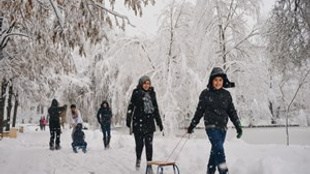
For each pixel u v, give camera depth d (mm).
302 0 12219
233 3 21172
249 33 20703
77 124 12086
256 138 24203
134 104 7566
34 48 13469
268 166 5363
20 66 17125
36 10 7844
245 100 21391
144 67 21859
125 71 22156
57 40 7855
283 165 5312
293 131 28312
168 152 9414
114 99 23328
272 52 13516
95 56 32406
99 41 8008
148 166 6516
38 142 19250
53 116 13445
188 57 21609
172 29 21391
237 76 20641
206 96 5887
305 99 27812
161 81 21078
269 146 9250
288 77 15242
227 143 11812
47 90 24062
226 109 5879
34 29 8391
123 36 22188
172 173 6793
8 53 17375
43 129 44875
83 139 12023
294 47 12922
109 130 13258
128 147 12477
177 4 21672
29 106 25484
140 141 7480
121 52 21812
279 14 12734
